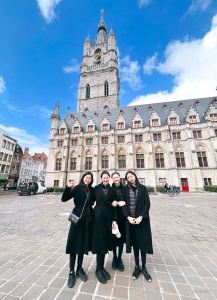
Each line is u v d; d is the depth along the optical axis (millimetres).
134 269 3035
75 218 2777
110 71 45344
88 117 37031
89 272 2979
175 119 30281
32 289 2436
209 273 2885
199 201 13477
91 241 2936
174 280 2668
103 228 2881
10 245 4309
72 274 2650
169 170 26906
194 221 6762
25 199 16859
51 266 3191
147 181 27078
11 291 2385
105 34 61250
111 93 43281
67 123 36812
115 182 3643
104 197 3146
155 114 31344
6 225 6367
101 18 65875
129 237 2883
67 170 31188
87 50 51625
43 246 4246
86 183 3211
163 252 3830
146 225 2938
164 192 23984
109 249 2818
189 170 26297
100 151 30938
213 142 26141
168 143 27766
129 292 2355
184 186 25844
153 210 9461
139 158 29062
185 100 34031
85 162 31250
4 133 36969
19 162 43438
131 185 3367
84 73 47125
